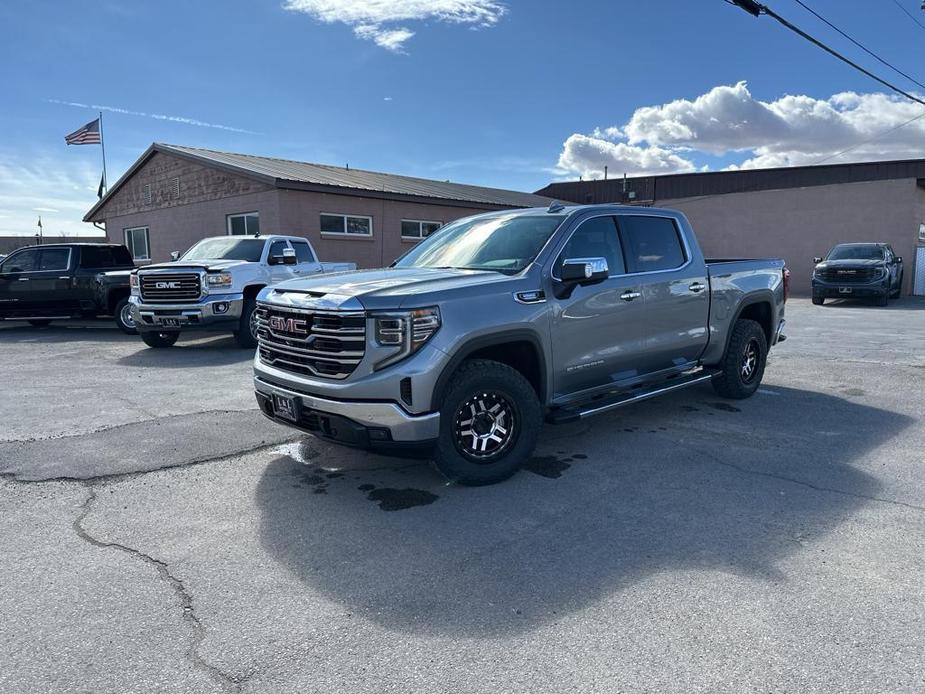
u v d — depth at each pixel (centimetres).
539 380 464
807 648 258
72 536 365
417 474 465
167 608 292
